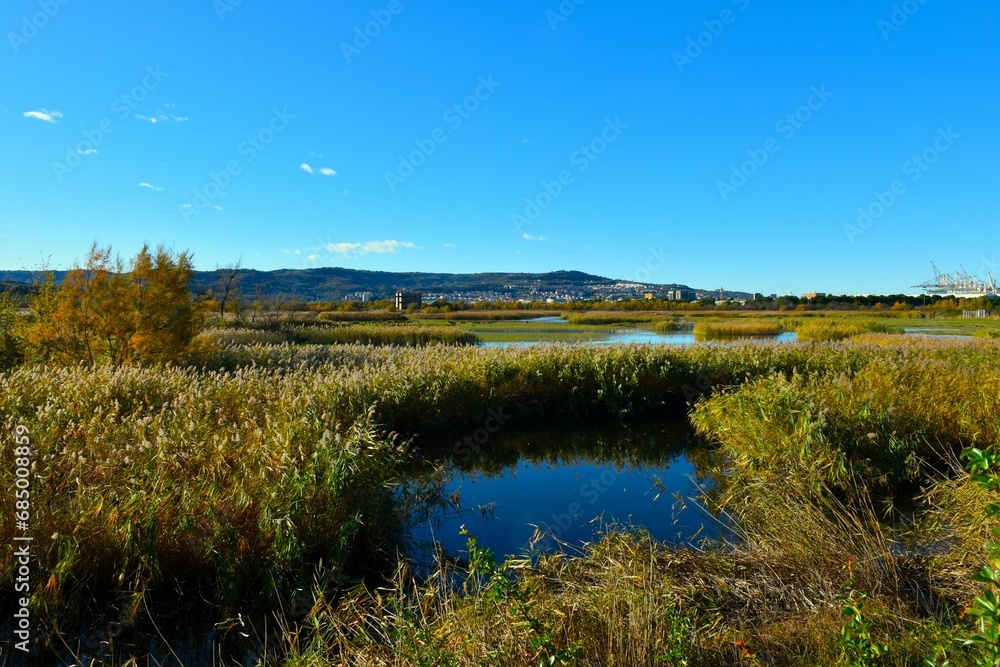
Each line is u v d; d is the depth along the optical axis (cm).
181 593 498
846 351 1652
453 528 688
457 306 9144
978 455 252
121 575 471
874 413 814
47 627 449
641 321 6384
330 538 549
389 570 566
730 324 4603
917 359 1270
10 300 1605
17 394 883
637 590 413
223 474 598
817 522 546
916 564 494
